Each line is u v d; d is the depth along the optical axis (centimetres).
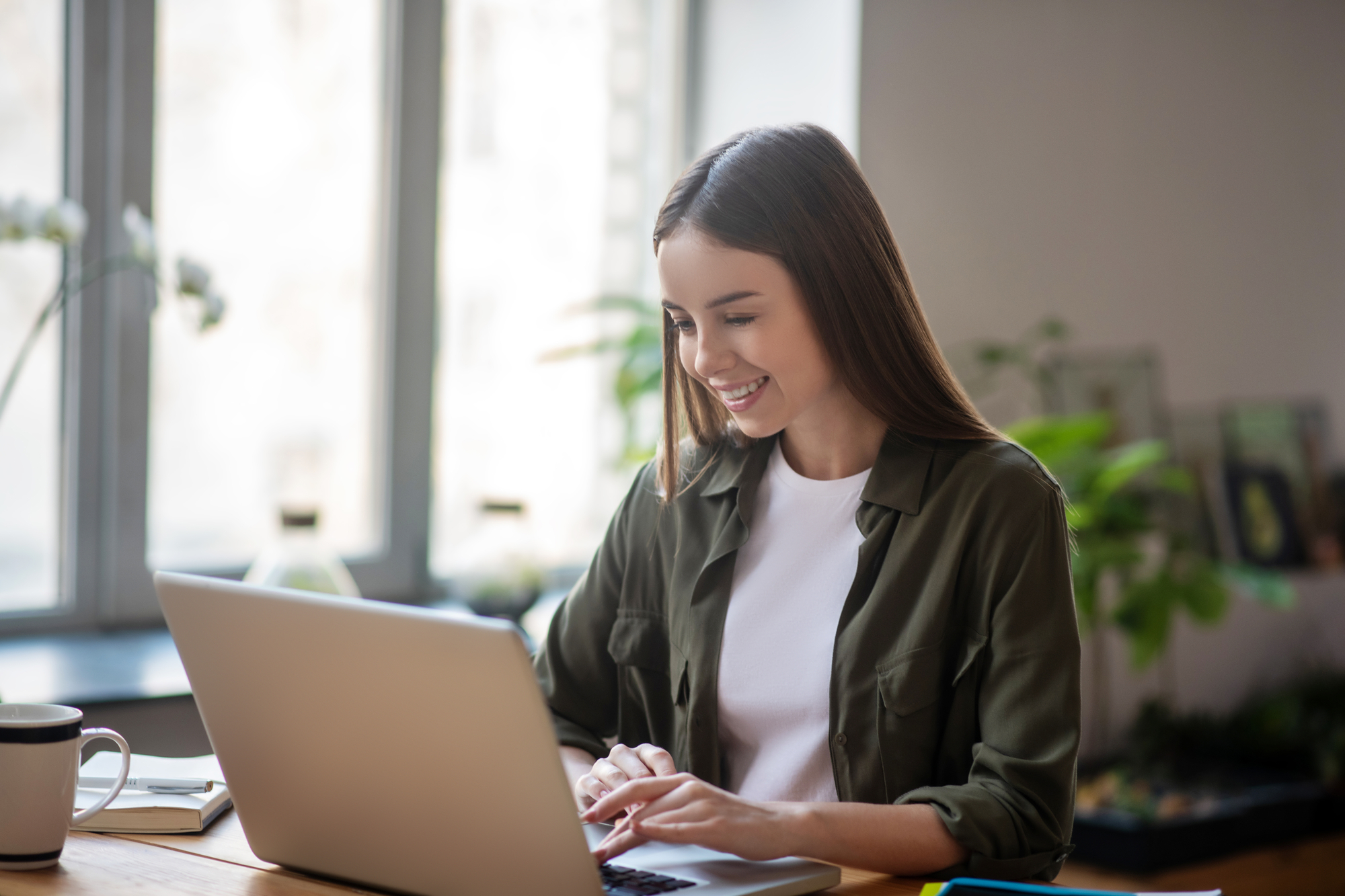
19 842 100
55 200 218
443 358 269
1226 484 355
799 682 122
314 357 252
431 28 258
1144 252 333
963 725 118
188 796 117
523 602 236
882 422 127
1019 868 105
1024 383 304
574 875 87
